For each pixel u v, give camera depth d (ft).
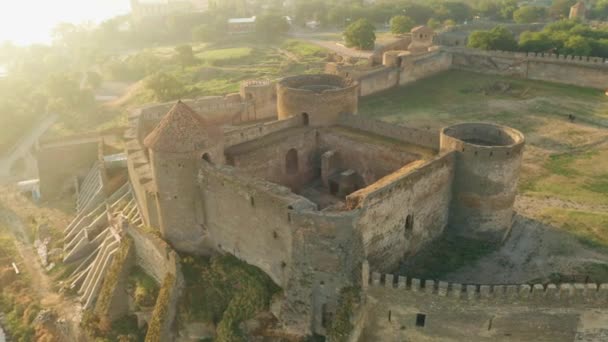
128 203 187.83
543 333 114.73
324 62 425.28
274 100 267.39
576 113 265.95
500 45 355.56
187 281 136.56
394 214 128.26
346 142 170.81
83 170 235.61
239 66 456.04
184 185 140.46
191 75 426.51
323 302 119.14
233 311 124.57
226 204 134.31
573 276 130.93
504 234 148.97
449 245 146.82
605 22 535.60
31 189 241.55
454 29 474.90
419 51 361.30
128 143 197.77
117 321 147.64
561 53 335.26
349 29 468.34
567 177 192.13
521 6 653.30
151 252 146.20
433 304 115.24
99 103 393.29
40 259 188.75
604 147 220.84
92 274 167.63
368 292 119.14
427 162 138.62
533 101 288.10
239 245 136.05
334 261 114.21
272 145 164.66
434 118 264.72
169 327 130.31
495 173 140.56
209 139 140.77
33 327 157.79
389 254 130.93
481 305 112.88
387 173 163.02
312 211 113.50
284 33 597.11
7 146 311.06
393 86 323.57
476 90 312.09
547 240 148.05
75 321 155.43
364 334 121.39
